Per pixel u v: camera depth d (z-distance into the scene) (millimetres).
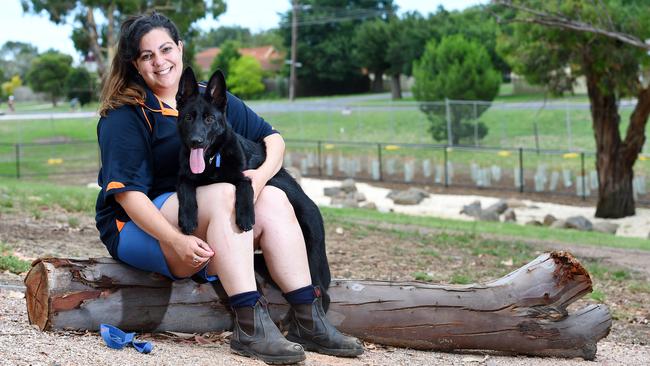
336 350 4523
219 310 4828
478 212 21438
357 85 76812
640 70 20922
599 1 17500
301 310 4512
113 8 29484
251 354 4367
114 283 4598
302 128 42906
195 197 4340
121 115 4539
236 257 4320
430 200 25469
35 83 60812
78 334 4492
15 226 9641
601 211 22109
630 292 9148
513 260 10758
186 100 4402
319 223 4691
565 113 37000
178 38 4848
